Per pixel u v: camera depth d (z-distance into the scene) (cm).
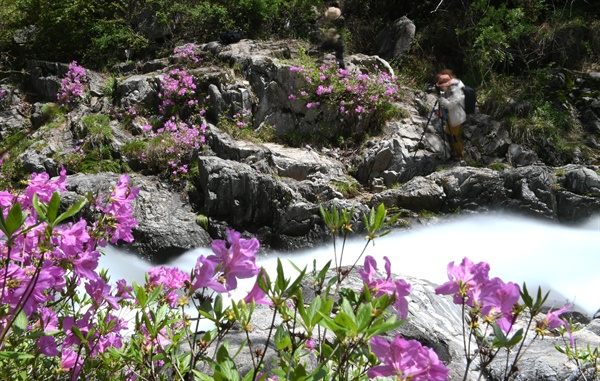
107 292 164
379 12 1659
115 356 159
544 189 1068
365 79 1274
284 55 1380
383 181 1187
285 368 135
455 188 1091
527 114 1321
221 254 138
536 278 913
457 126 1189
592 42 1536
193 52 1372
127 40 1551
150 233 1027
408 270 955
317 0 1591
